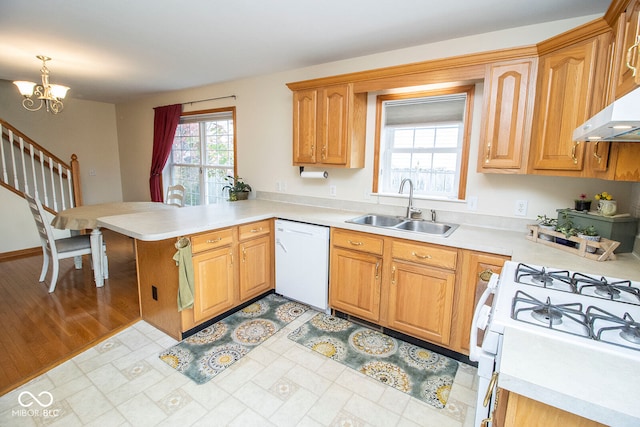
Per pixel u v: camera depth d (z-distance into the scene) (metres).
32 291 3.13
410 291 2.27
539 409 0.80
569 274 1.43
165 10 2.08
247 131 3.91
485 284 1.92
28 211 4.29
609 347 0.87
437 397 1.85
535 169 1.96
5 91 4.84
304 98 2.94
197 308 2.42
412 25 2.25
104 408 1.72
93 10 2.09
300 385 1.93
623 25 1.38
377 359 2.19
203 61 3.15
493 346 0.99
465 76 2.17
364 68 2.94
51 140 5.34
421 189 2.83
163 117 4.94
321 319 2.71
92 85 4.30
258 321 2.67
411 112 2.76
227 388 1.89
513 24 2.20
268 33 2.43
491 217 2.44
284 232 2.91
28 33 2.50
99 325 2.53
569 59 1.73
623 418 0.65
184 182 5.14
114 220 2.45
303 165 3.07
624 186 1.97
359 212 3.02
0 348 2.21
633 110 0.85
